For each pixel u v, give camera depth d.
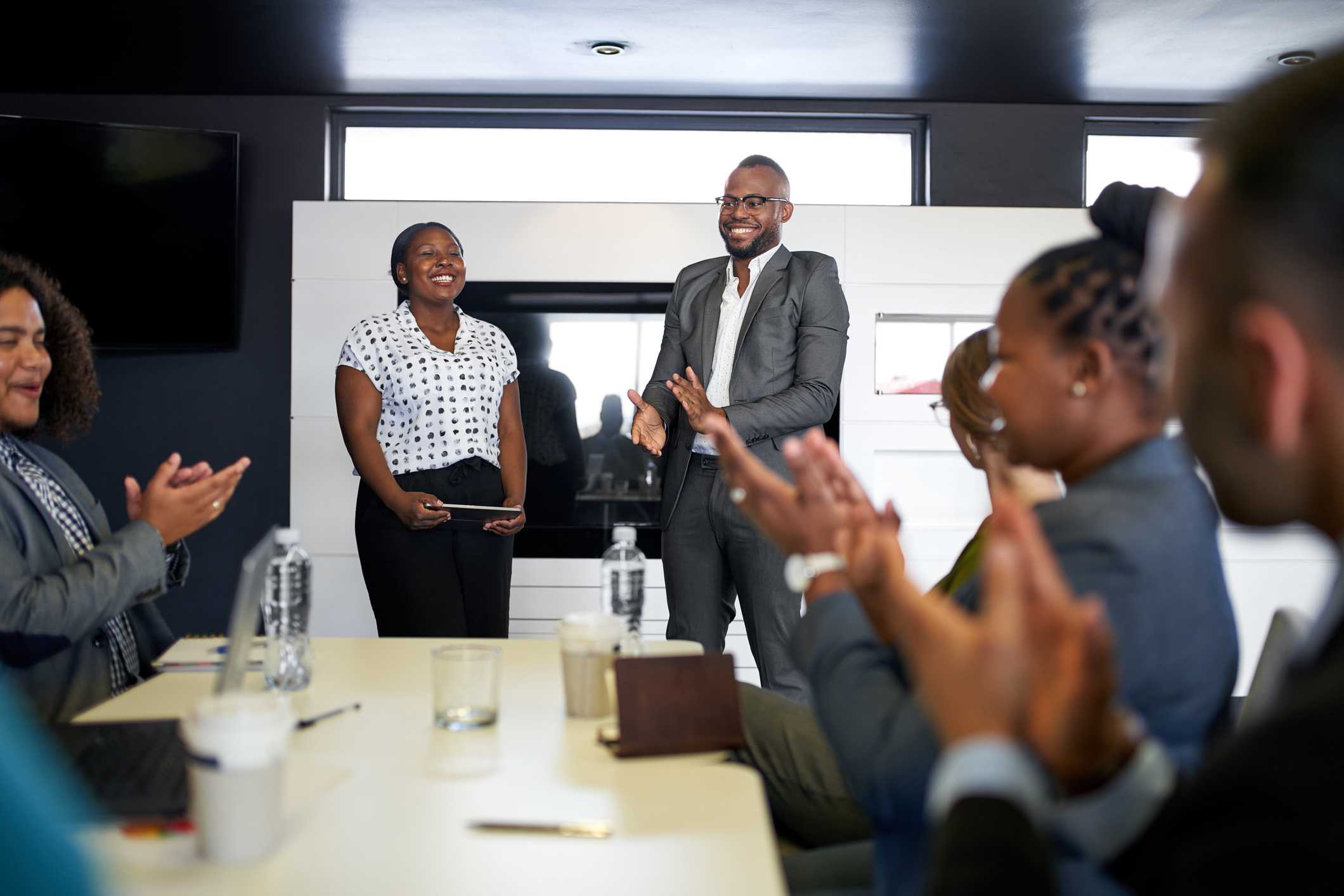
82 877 0.35
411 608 2.68
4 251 3.88
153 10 3.36
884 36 3.57
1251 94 0.50
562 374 3.99
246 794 0.89
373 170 4.40
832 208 3.96
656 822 0.99
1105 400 0.94
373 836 0.95
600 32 3.55
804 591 1.06
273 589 1.56
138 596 1.51
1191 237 0.49
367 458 2.70
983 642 0.58
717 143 4.41
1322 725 0.43
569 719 1.32
